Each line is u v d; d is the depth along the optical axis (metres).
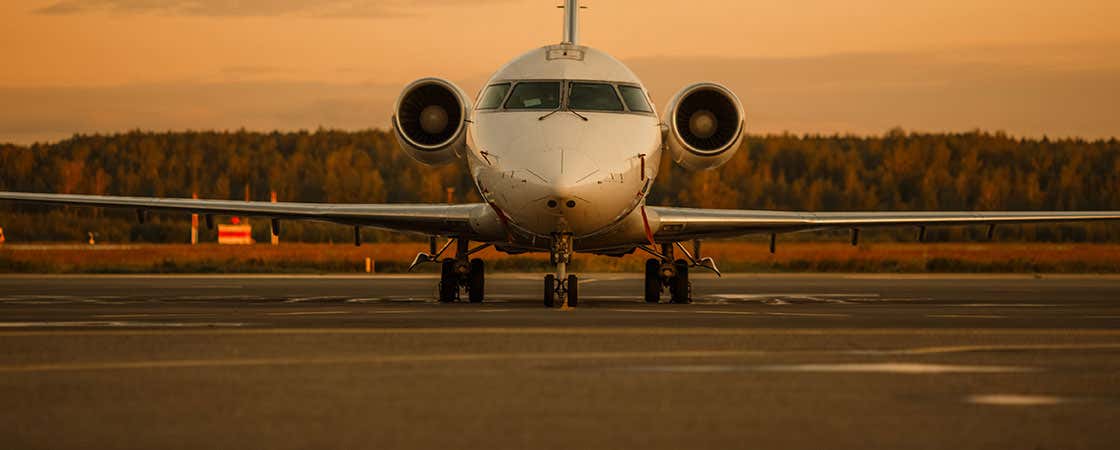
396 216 82.75
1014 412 30.86
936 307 76.44
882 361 40.94
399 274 162.12
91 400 32.50
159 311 69.12
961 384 35.50
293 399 32.75
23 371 38.06
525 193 70.75
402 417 30.22
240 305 77.00
